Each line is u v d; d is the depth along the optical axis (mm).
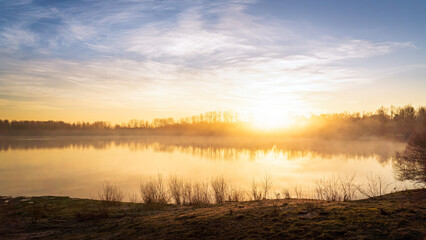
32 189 26562
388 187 22438
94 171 37469
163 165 43250
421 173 15867
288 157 53781
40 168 40625
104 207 14695
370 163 42875
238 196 19922
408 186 21828
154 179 30562
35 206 17562
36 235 10672
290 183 27172
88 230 10898
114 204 17000
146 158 54562
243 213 10406
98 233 10266
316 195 20875
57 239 9914
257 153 63062
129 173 35594
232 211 10883
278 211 10312
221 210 11766
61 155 60688
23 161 49250
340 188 21922
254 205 12594
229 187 25109
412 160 16344
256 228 8586
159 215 12414
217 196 18781
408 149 17422
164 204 16672
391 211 9094
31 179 31828
